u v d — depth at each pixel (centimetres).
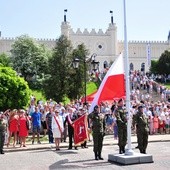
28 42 9100
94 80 7094
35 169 1577
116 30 13912
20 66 8856
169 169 1477
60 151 2183
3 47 13038
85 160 1791
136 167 1530
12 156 2031
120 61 1778
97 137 1783
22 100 4006
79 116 2361
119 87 1761
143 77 6744
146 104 3444
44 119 2900
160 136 2964
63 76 5028
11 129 2400
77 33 13725
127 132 1734
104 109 3142
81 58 5072
